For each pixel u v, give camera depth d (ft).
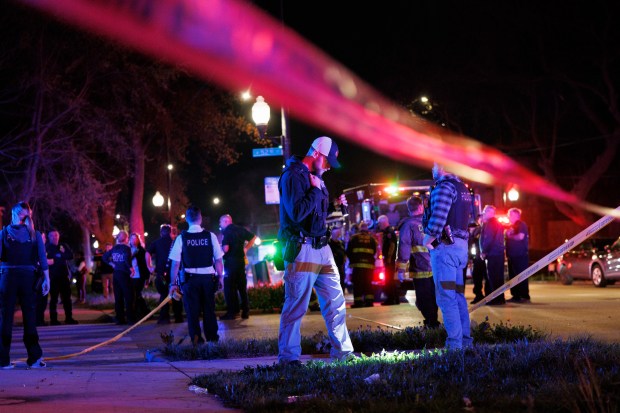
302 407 17.94
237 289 52.49
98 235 115.75
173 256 35.42
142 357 33.76
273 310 58.44
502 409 16.67
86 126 83.61
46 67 78.79
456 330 26.89
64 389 23.32
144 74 89.56
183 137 120.37
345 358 25.46
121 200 146.72
